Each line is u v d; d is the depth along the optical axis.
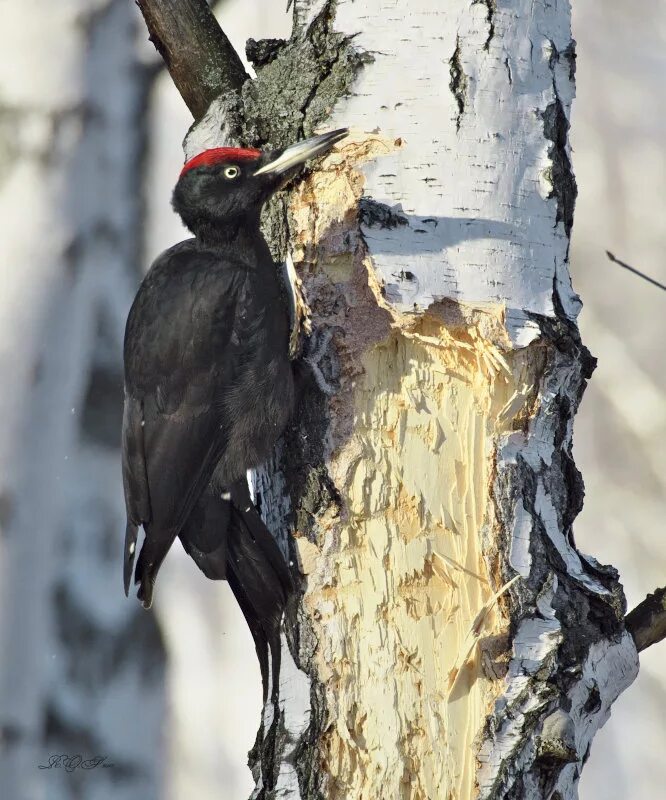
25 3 14.02
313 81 7.85
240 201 8.49
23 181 13.76
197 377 8.46
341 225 7.51
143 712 13.75
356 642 7.09
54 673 13.70
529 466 7.16
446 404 7.30
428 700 6.89
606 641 6.95
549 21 7.77
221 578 8.17
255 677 13.73
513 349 7.21
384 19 7.69
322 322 7.53
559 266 7.54
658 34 18.72
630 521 16.70
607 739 16.03
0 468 13.62
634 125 18.30
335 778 6.95
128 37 13.95
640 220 17.98
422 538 7.12
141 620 13.85
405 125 7.52
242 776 13.50
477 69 7.53
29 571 13.70
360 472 7.29
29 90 13.82
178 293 8.70
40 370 13.63
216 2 14.03
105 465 13.74
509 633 6.86
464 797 6.74
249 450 8.01
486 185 7.41
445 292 7.29
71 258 13.73
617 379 17.30
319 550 7.27
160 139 13.86
